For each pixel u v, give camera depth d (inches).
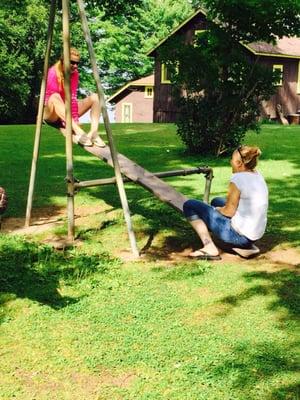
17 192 238.2
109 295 132.5
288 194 239.8
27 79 1087.0
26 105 1119.0
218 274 146.2
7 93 1039.6
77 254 161.6
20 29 1009.5
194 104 351.3
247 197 154.6
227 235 156.9
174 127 567.2
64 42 163.3
